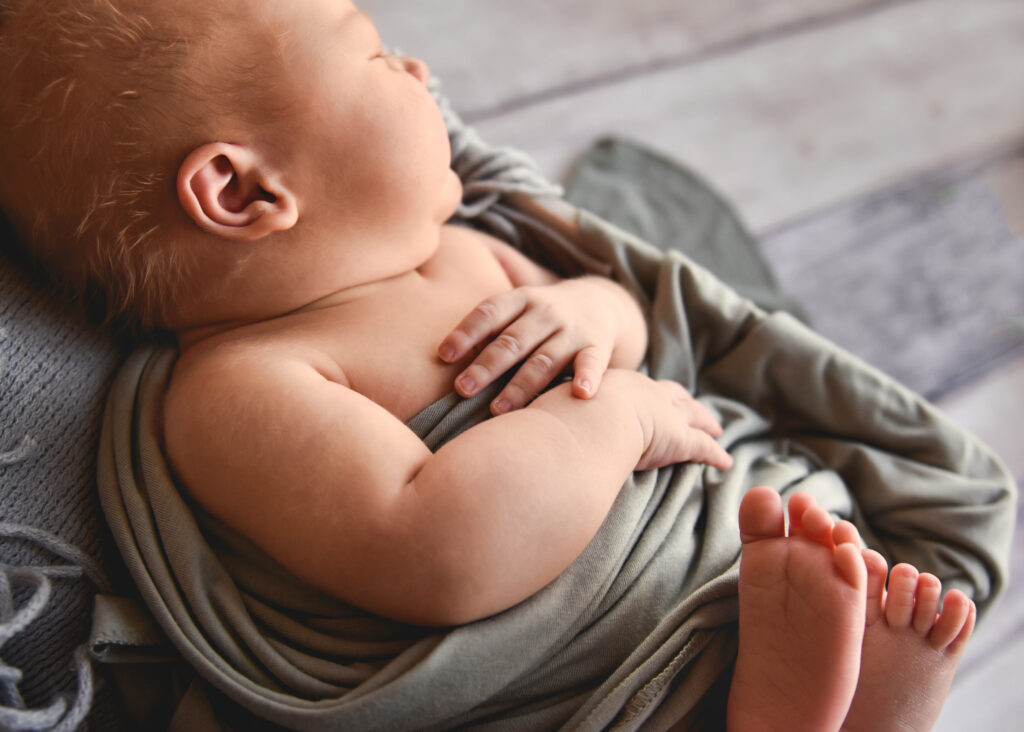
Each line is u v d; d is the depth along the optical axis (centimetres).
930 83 159
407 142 73
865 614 66
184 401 69
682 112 149
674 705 67
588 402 69
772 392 90
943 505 82
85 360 74
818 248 140
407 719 62
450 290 79
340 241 73
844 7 165
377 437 65
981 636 115
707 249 132
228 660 66
